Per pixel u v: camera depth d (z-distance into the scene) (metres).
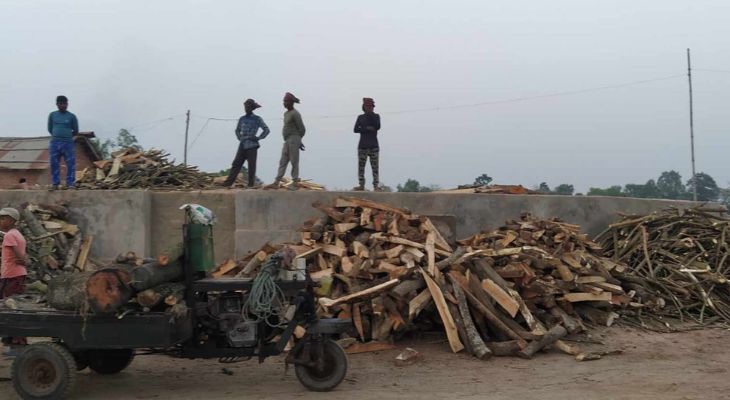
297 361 6.96
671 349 8.90
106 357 7.79
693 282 10.88
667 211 13.45
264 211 11.60
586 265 10.35
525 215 12.22
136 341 6.72
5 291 8.22
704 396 6.80
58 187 12.78
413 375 7.71
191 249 7.19
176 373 7.94
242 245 11.59
